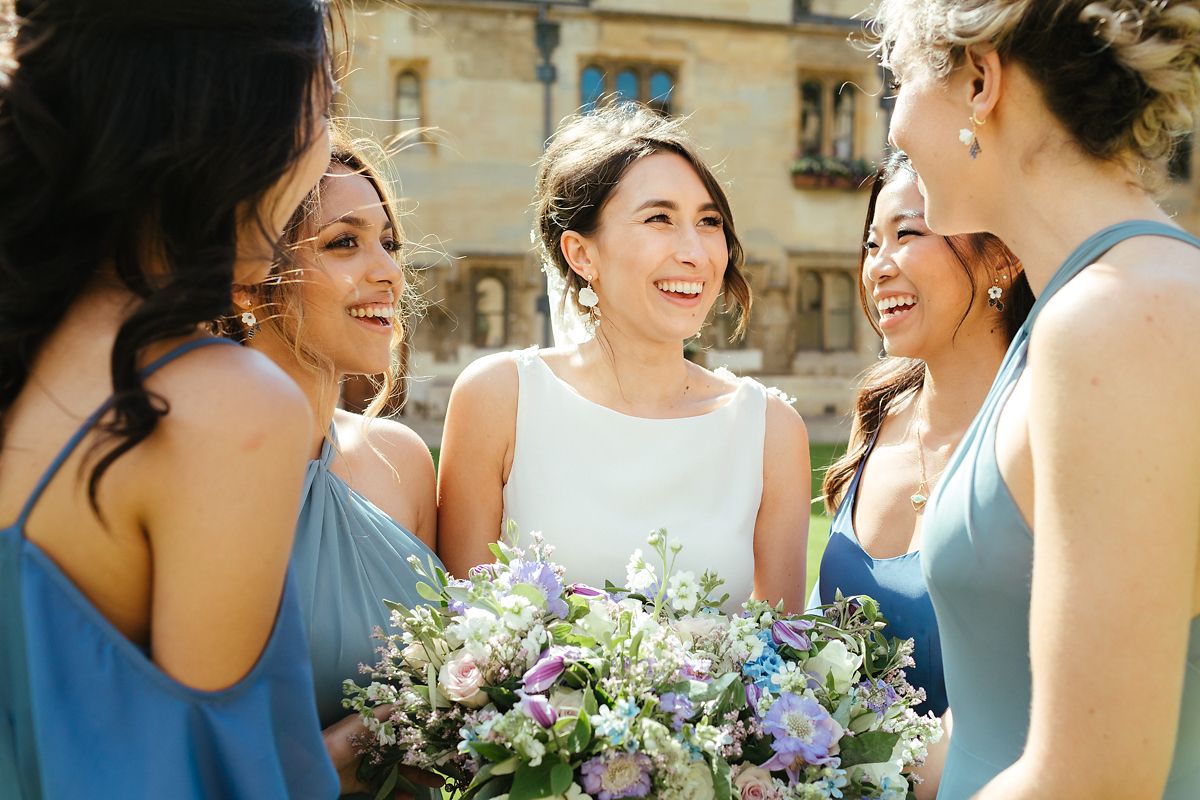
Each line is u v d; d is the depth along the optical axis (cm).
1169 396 103
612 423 243
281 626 121
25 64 115
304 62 121
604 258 242
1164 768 104
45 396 115
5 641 114
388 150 241
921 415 245
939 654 214
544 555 195
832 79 2241
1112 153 121
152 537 112
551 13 2094
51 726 109
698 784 155
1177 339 104
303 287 207
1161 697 102
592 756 156
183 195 115
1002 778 116
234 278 126
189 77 115
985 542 126
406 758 172
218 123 115
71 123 114
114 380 109
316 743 125
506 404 246
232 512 111
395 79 2047
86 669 111
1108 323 106
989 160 129
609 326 250
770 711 168
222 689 114
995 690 133
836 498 267
